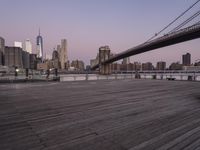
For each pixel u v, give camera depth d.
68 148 3.47
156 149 3.47
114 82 19.31
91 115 5.69
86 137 3.98
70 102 7.64
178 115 5.79
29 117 5.39
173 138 3.97
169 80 23.81
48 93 10.20
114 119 5.30
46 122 4.95
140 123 4.96
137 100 8.31
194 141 3.82
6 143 3.65
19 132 4.22
